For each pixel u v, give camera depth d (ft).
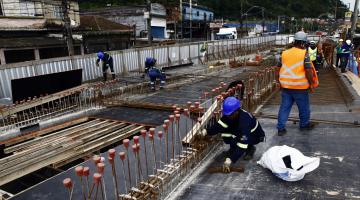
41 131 21.26
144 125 21.21
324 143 15.40
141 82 39.55
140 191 11.02
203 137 14.80
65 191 11.69
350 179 11.91
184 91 33.45
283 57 16.03
